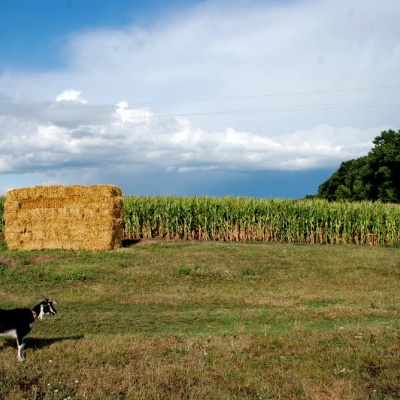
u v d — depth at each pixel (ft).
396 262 55.93
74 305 36.91
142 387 18.04
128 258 57.26
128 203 79.20
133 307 36.45
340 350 23.13
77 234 64.23
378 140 136.67
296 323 29.96
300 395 17.98
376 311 33.60
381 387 18.63
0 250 67.97
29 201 66.69
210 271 49.42
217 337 26.04
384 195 123.34
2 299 38.14
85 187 64.28
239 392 18.13
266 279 47.39
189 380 19.19
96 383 18.63
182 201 79.56
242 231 78.38
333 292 41.68
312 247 69.05
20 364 20.61
